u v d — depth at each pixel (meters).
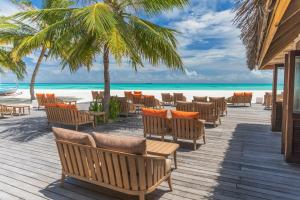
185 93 30.66
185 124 5.87
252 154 5.46
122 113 10.64
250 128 8.25
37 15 8.73
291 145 4.87
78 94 28.31
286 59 5.30
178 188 3.81
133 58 9.02
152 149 4.10
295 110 4.80
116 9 9.43
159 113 6.20
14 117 10.85
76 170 3.65
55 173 4.43
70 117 7.70
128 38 8.38
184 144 6.30
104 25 7.58
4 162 5.03
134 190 3.16
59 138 3.73
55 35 8.53
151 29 8.81
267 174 4.33
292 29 3.09
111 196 3.56
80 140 3.46
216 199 3.46
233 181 4.05
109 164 3.24
